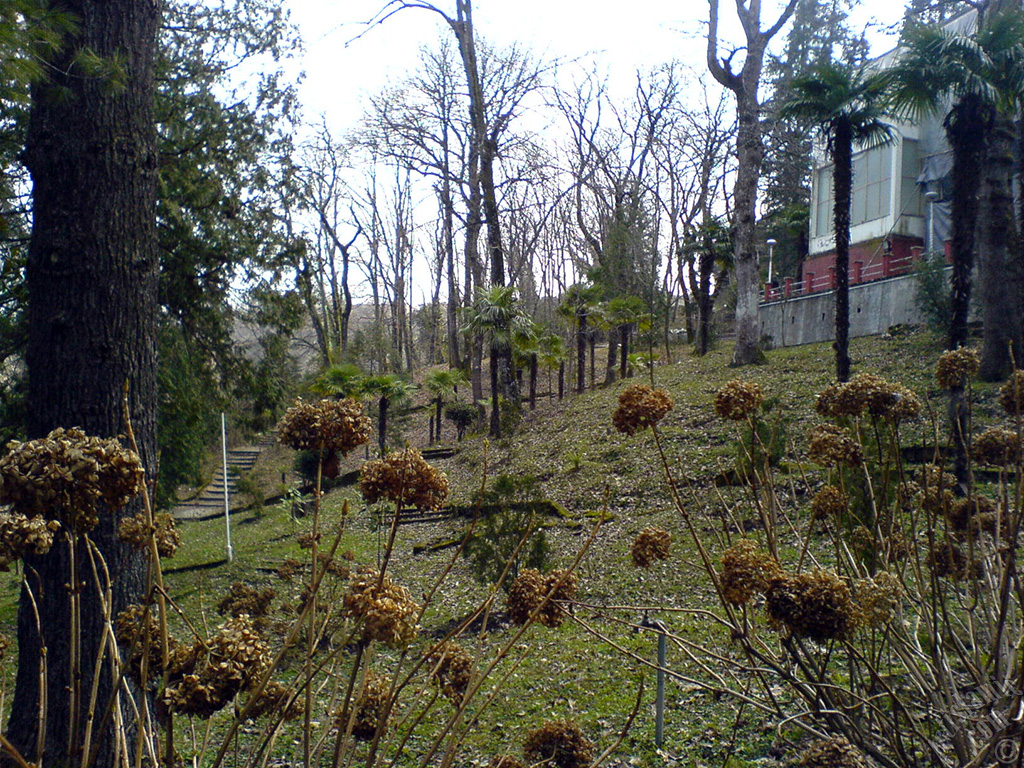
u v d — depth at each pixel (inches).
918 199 828.6
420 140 1084.5
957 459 246.5
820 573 73.1
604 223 1350.9
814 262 965.8
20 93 187.5
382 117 1058.7
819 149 976.9
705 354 979.9
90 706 50.6
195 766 62.4
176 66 422.9
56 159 184.7
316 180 1347.2
